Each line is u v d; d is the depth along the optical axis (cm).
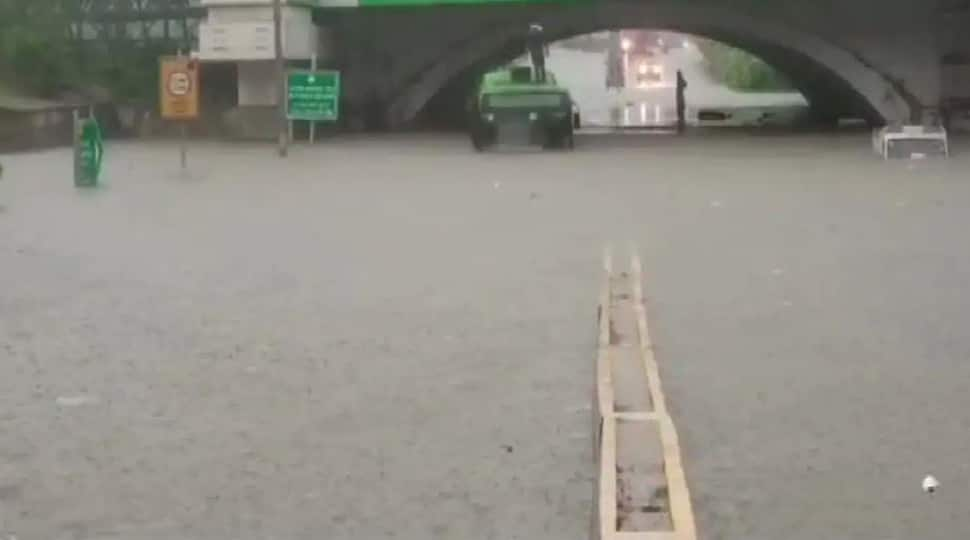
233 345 1136
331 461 802
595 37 13238
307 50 4369
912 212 2080
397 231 1909
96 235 1875
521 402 941
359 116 4909
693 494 725
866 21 4800
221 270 1552
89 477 772
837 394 948
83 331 1195
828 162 3206
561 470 779
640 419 758
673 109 6719
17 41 4341
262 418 902
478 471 779
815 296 1345
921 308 1274
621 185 2623
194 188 2611
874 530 669
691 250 1691
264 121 4388
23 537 673
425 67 4944
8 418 901
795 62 5409
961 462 785
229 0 4247
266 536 674
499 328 1205
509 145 3725
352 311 1291
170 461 803
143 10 4625
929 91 4822
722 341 1134
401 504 722
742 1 4797
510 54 5231
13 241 1806
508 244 1766
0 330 1200
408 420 895
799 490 734
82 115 4188
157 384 998
